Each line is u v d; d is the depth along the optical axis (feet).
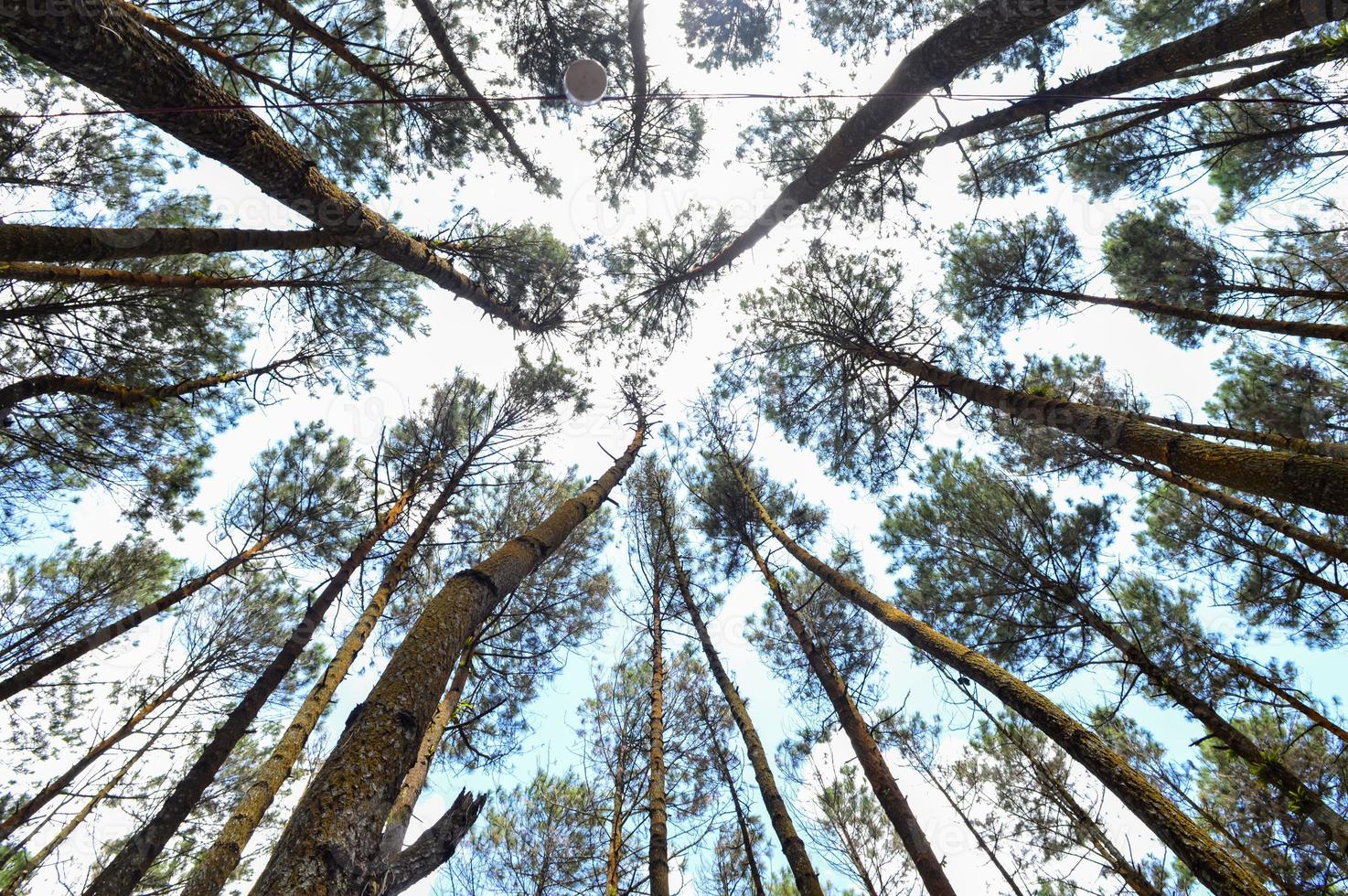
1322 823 16.66
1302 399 24.49
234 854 16.70
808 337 26.71
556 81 22.62
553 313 28.12
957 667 18.48
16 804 25.38
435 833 15.75
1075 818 24.27
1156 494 25.89
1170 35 26.14
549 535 14.80
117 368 21.62
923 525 26.73
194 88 10.25
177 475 25.30
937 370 22.29
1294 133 22.04
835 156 17.43
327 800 7.42
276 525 26.66
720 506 34.37
